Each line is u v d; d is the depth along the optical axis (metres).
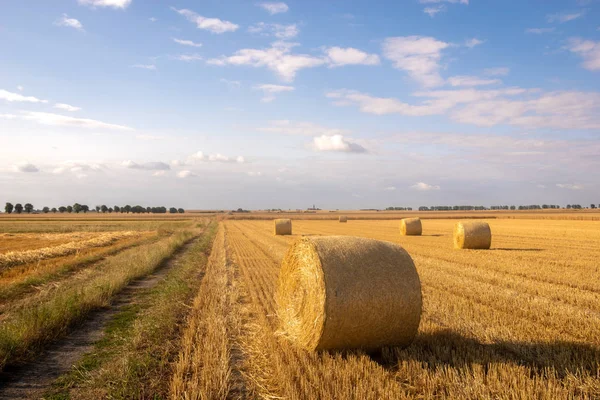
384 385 5.83
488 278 13.76
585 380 5.73
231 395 5.88
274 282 13.94
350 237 8.27
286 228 37.97
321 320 7.10
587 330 8.04
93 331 9.09
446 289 12.19
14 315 9.90
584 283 12.79
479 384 5.55
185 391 5.82
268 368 6.79
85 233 43.56
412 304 7.41
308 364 6.70
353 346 7.38
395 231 41.75
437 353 6.97
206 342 7.76
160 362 6.98
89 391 6.02
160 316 9.58
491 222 56.75
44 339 8.26
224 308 10.63
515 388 5.43
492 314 9.33
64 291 12.34
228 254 22.88
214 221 78.69
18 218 91.00
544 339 7.57
